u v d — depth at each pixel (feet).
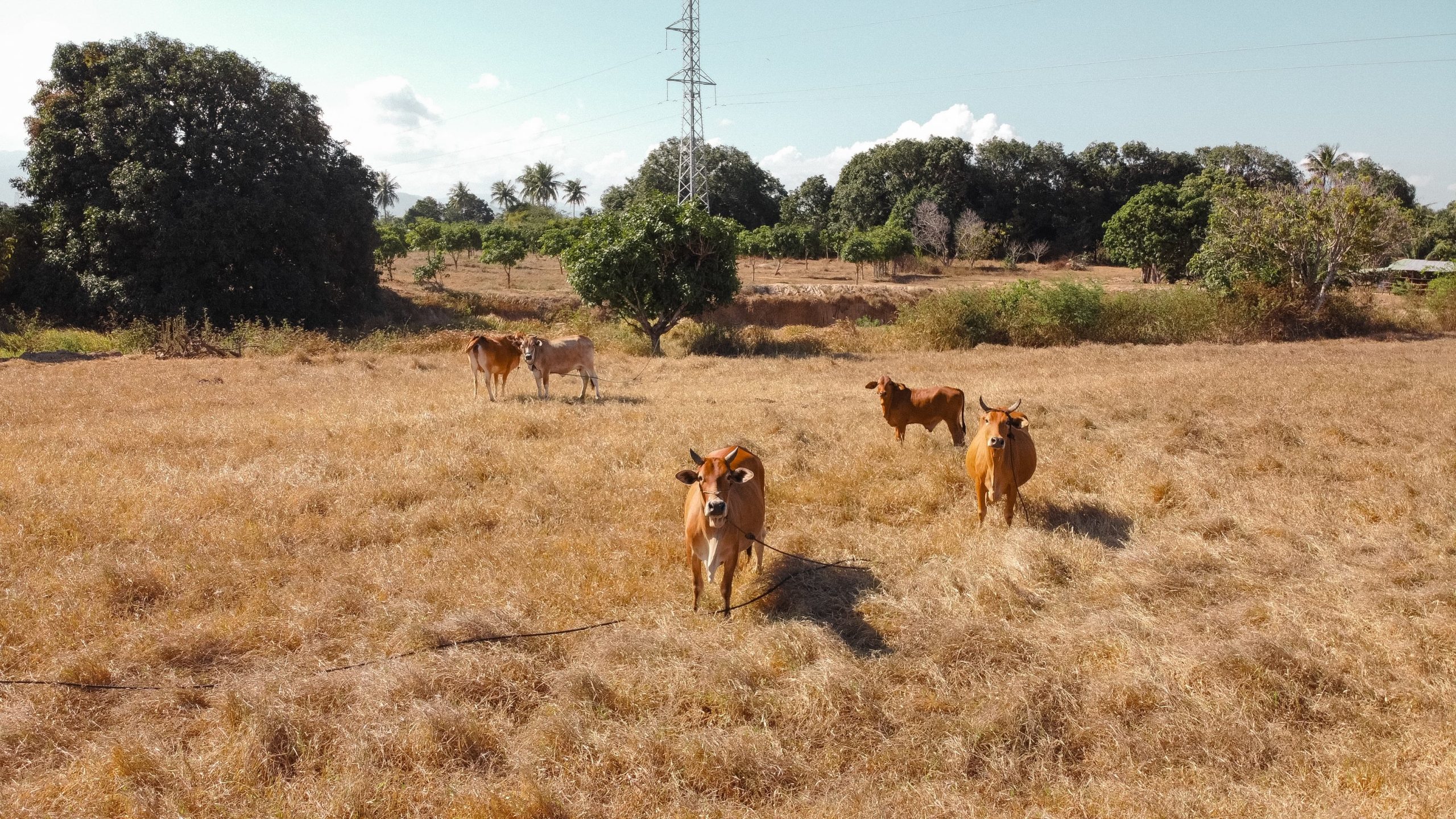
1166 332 89.30
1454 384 48.08
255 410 42.14
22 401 43.19
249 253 105.19
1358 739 14.29
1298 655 16.02
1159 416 39.50
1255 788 12.98
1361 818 12.11
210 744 14.07
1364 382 49.62
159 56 104.73
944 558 22.61
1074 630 17.88
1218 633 17.54
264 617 18.49
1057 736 14.57
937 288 159.02
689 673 16.07
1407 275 161.79
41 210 106.73
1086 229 252.01
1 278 96.22
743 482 18.83
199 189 100.78
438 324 121.39
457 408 40.55
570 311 128.47
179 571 20.65
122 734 14.16
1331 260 92.27
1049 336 85.20
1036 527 24.86
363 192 117.60
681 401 45.39
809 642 17.28
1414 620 17.66
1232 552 22.34
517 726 14.87
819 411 41.29
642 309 77.25
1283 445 34.01
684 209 77.05
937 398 34.47
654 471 30.04
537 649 17.39
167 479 27.86
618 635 17.49
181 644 17.01
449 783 13.20
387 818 12.52
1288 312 90.48
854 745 14.34
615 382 54.65
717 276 77.51
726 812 12.58
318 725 14.30
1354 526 24.48
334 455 31.40
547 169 360.89
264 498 25.93
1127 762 13.67
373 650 17.40
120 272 99.55
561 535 23.99
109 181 98.89
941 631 17.46
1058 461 31.42
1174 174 262.26
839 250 212.84
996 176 257.55
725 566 19.33
